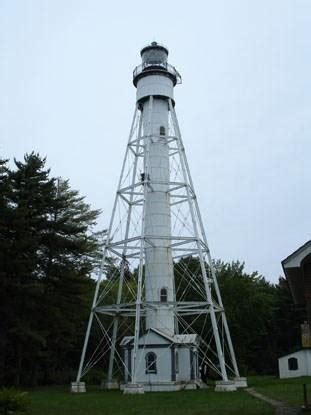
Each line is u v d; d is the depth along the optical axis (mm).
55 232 42125
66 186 52438
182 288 62406
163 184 40688
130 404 26812
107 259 54094
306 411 20609
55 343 44969
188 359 38250
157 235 39625
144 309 37688
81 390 37031
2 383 41031
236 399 27828
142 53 44594
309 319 18000
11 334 39031
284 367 54781
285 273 18969
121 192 40438
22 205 40031
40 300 39594
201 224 40375
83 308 46188
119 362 51844
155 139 41625
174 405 25766
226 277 69062
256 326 68125
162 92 42438
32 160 42656
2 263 37438
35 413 23656
